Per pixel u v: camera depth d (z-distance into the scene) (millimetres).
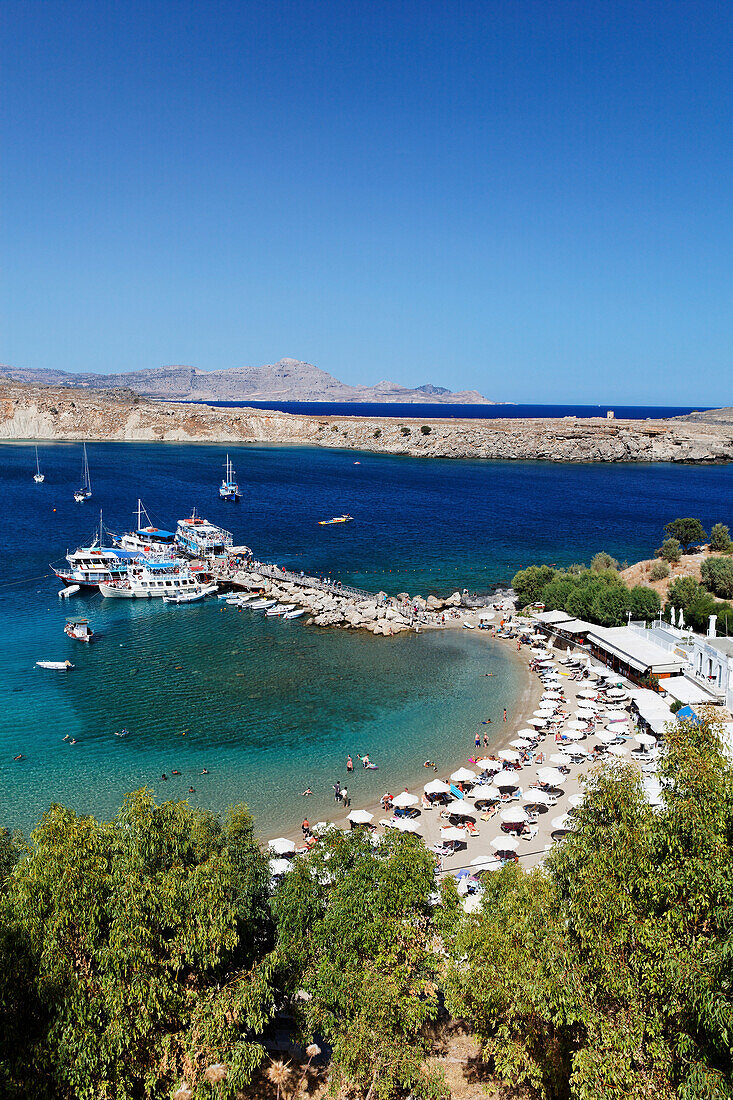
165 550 125500
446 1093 23391
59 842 22969
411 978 24500
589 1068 19766
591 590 89875
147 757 58656
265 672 78000
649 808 22984
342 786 54406
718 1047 17969
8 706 67938
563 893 24750
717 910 18391
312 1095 25391
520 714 67688
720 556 102875
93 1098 20625
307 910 25969
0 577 116688
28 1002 21031
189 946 22281
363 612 97625
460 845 46500
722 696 59812
